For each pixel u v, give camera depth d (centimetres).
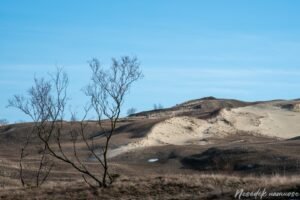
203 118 12519
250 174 6053
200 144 10394
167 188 3003
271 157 6888
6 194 3055
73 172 6091
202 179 3203
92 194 2966
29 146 10738
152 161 8325
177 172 6694
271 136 11881
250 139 11125
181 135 11312
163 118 12544
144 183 3105
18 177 5612
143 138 10550
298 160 6506
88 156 9150
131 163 8069
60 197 2936
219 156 7431
